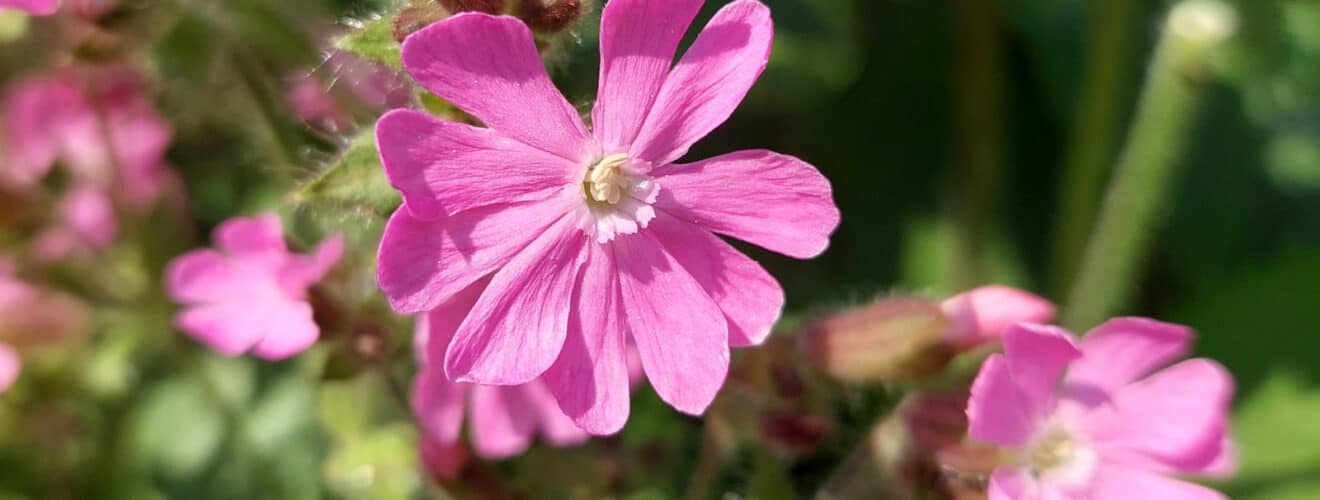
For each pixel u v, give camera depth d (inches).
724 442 5.8
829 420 5.6
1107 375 5.2
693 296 5.0
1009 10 7.4
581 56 5.9
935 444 5.2
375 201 5.0
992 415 5.0
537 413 5.8
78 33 6.0
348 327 5.6
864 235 7.3
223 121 6.8
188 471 7.0
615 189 5.0
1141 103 6.6
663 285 5.0
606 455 6.1
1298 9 7.2
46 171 6.9
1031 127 7.6
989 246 7.1
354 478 6.0
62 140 6.9
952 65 7.4
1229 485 6.7
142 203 6.8
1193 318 7.2
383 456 6.0
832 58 6.8
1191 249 7.3
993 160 7.0
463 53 4.8
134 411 7.0
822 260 7.2
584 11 5.1
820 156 7.4
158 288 6.8
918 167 7.3
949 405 5.3
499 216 4.9
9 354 6.5
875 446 5.4
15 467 7.0
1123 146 7.3
